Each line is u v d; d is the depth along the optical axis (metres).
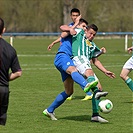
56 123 14.15
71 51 14.35
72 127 13.55
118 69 33.16
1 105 11.04
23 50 54.84
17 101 18.45
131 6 106.75
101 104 13.66
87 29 14.51
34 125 13.84
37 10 105.62
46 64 37.00
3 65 10.88
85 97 19.11
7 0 104.50
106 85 24.08
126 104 17.88
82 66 13.98
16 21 105.62
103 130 13.16
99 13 103.12
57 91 21.58
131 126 13.75
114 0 106.44
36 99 19.05
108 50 53.12
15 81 25.58
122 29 105.25
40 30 105.62
